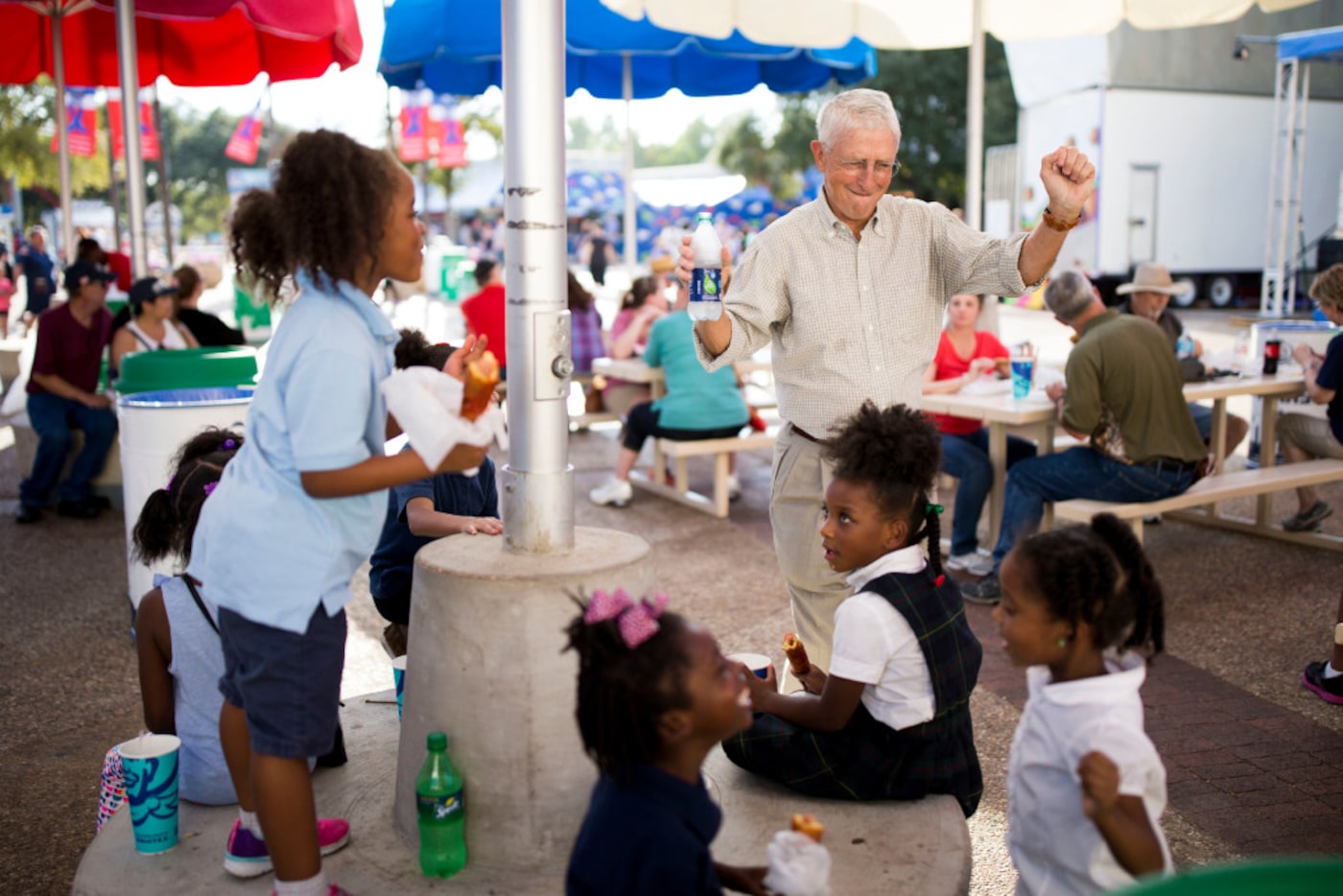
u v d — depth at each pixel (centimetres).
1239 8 523
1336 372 534
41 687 424
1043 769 200
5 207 3075
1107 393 491
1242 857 295
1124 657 204
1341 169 1778
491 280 845
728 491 720
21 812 331
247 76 833
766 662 296
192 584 272
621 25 657
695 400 668
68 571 568
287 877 217
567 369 245
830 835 249
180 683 271
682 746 181
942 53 2889
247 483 212
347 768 290
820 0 525
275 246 215
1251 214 1823
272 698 212
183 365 513
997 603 507
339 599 215
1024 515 508
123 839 257
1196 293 1961
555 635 232
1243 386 606
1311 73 1745
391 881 235
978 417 537
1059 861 198
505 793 234
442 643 238
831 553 258
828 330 306
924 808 260
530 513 247
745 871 202
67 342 668
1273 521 638
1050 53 1800
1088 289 502
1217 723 379
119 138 1156
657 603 184
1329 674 397
